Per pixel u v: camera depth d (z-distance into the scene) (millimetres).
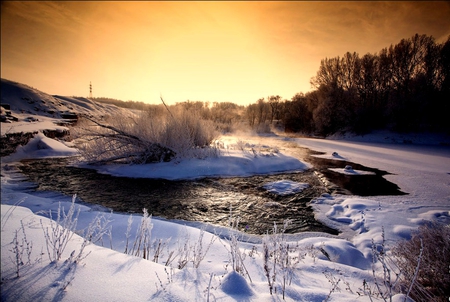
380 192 7238
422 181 6363
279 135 38406
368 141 9281
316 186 9414
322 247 4145
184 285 2027
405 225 4824
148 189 8984
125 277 2061
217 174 11359
